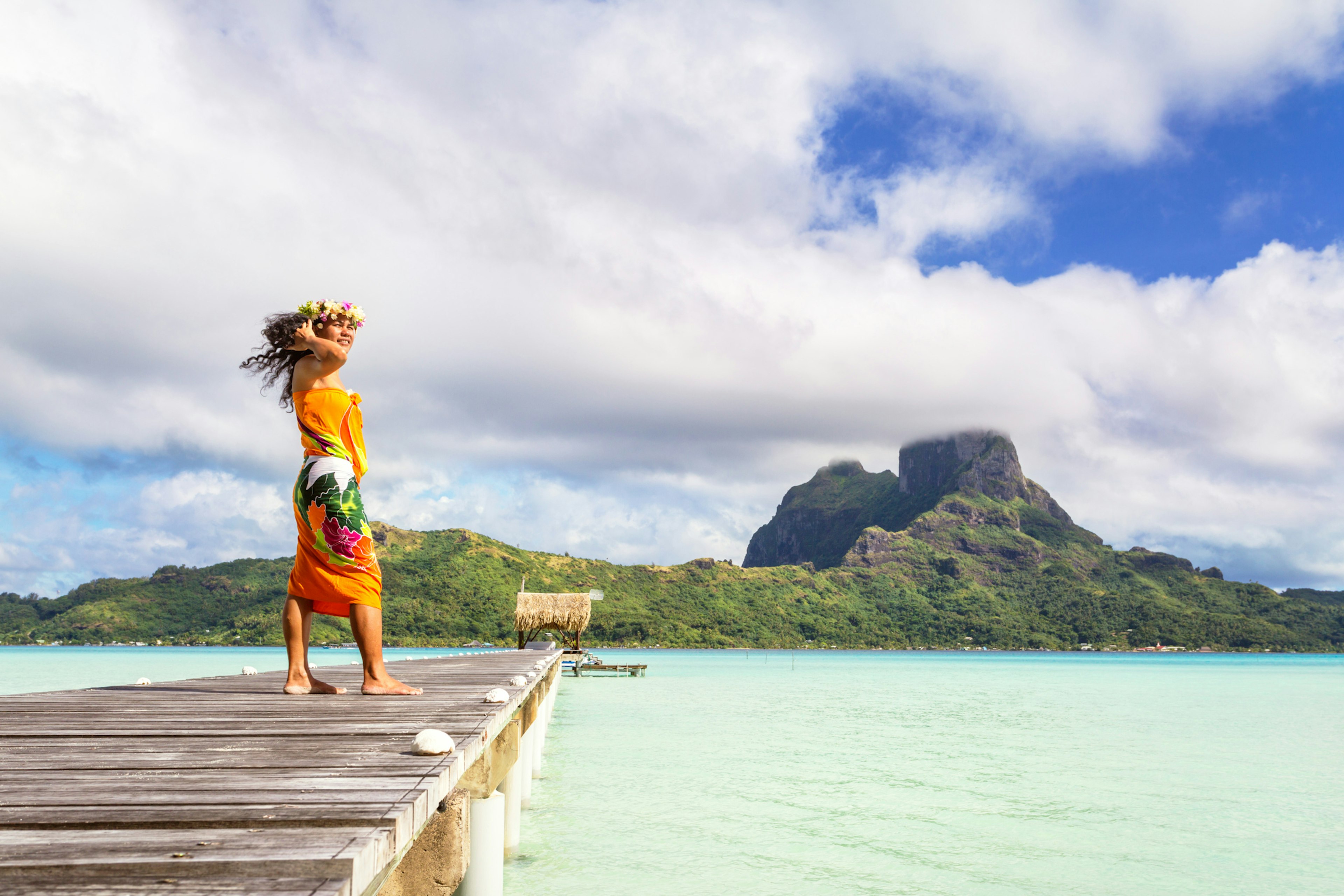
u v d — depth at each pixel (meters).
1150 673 73.12
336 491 6.06
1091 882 8.70
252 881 1.73
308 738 3.84
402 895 3.67
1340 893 8.45
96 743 3.71
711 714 26.73
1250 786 14.19
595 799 12.30
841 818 11.25
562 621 44.66
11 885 1.68
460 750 3.43
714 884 8.34
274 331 5.92
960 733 22.00
